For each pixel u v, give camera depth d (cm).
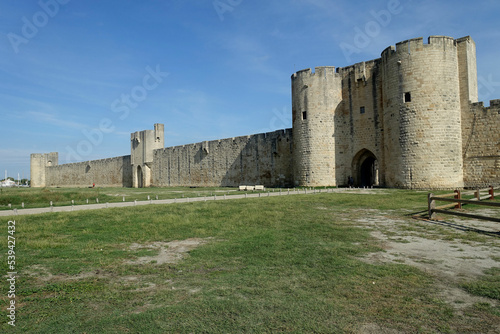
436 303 547
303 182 3541
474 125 2759
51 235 1127
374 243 942
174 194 3200
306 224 1235
